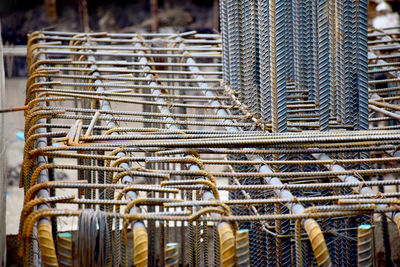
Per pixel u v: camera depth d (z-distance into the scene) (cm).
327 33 859
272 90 848
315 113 1005
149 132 859
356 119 886
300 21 1064
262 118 917
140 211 587
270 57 847
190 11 2823
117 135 793
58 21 2778
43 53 1251
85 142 779
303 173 695
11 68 2352
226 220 565
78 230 555
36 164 804
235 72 1059
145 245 549
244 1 991
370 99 1105
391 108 1023
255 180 881
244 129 948
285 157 832
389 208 580
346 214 574
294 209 592
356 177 702
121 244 700
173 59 1458
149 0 2839
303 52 1074
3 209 1192
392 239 1190
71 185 619
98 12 2833
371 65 1263
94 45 1434
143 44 1416
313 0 970
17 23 2670
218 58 1420
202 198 643
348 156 847
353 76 877
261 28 892
